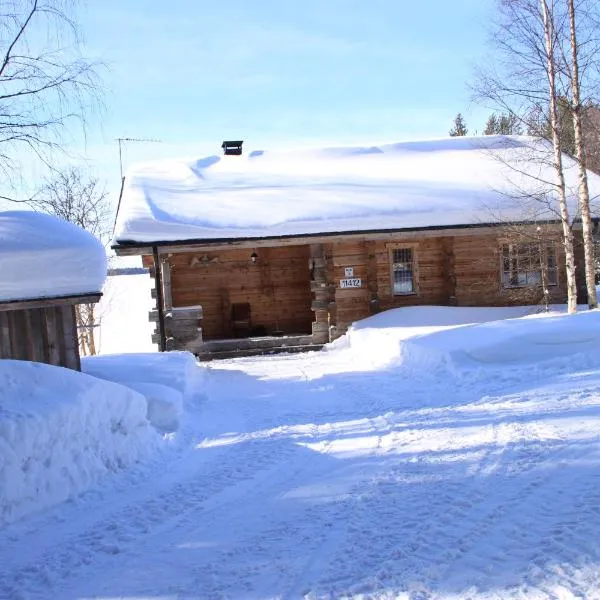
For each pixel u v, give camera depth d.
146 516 5.04
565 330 10.75
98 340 28.92
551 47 14.55
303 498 5.23
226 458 6.64
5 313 8.07
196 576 3.96
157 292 16.03
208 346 16.34
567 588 3.42
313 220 16.88
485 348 10.73
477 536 4.16
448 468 5.61
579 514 4.33
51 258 7.92
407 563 3.87
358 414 8.45
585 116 15.84
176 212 17.08
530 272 18.23
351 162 22.47
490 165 21.17
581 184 15.18
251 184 19.95
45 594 3.86
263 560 4.11
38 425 5.34
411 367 11.71
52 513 5.17
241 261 19.34
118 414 6.55
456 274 17.75
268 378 12.50
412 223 16.89
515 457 5.70
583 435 6.16
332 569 3.89
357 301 17.31
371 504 4.91
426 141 23.80
